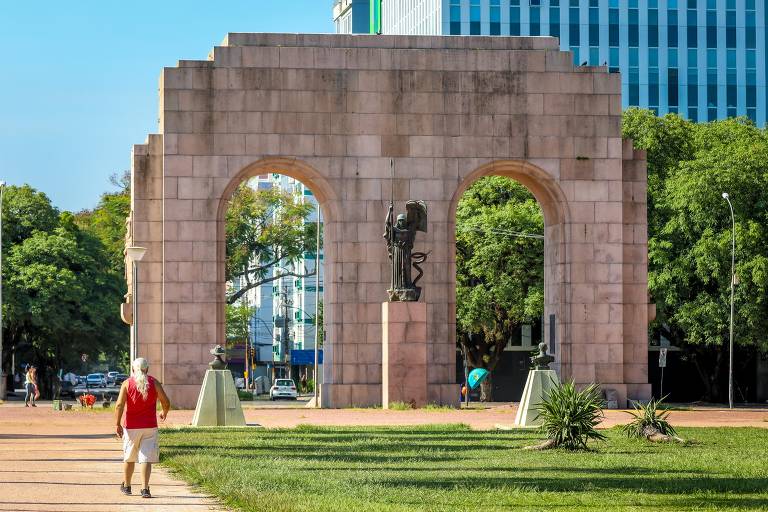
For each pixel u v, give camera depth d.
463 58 63.03
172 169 61.59
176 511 23.61
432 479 29.61
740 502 26.30
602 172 63.44
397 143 62.66
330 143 62.34
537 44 63.78
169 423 50.62
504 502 25.70
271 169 63.03
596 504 25.64
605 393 62.94
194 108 61.78
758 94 131.38
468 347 93.19
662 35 130.50
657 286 84.06
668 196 85.44
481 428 47.25
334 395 61.56
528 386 48.09
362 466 32.69
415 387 60.22
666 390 99.12
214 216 61.78
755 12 131.50
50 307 98.19
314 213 139.12
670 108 130.50
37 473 29.88
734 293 82.44
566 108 63.34
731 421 54.38
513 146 63.06
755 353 93.38
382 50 62.66
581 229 63.25
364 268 62.28
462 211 90.19
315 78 62.41
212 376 48.44
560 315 63.47
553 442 38.19
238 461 32.94
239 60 62.06
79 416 56.44
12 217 103.75
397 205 62.56
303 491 26.73
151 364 61.56
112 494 26.05
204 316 61.69
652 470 32.25
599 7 130.00
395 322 60.12
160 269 61.81
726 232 82.50
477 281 91.06
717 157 84.06
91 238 105.81
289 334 153.88
